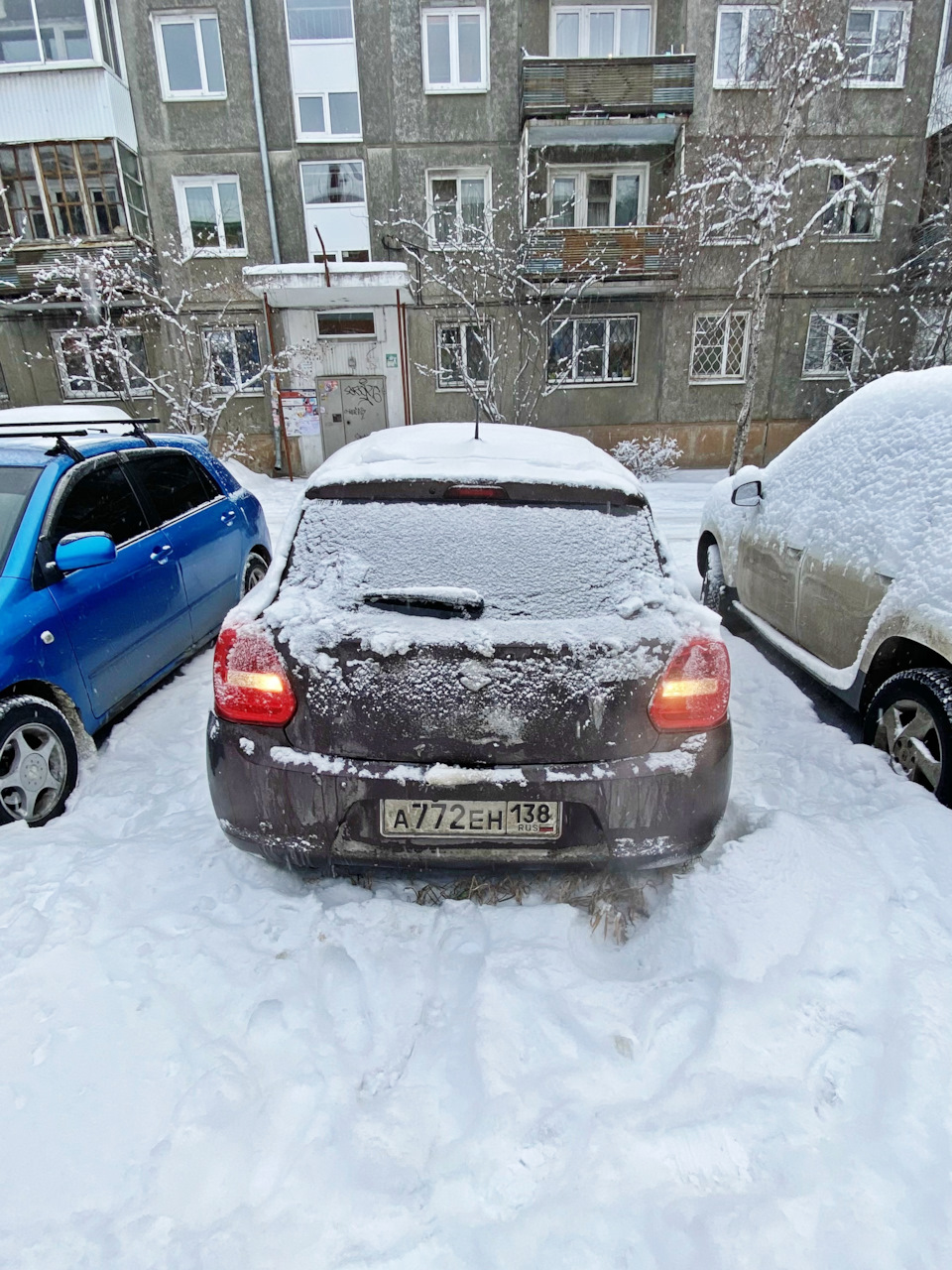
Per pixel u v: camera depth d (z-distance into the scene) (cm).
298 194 1505
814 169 1487
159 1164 145
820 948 194
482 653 185
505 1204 136
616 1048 169
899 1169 141
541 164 1513
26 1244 131
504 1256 127
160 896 225
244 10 1390
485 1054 165
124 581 339
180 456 444
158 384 1561
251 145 1466
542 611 192
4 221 1426
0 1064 167
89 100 1356
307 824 196
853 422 354
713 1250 128
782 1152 145
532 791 188
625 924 215
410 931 206
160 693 386
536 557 199
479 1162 143
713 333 1570
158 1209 137
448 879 224
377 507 207
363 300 1498
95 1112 155
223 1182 141
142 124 1453
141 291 1419
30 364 1577
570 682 188
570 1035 171
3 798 265
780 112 1232
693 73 1381
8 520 300
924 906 208
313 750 194
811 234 1512
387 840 194
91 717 312
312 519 210
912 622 263
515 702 187
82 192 1415
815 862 223
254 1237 131
